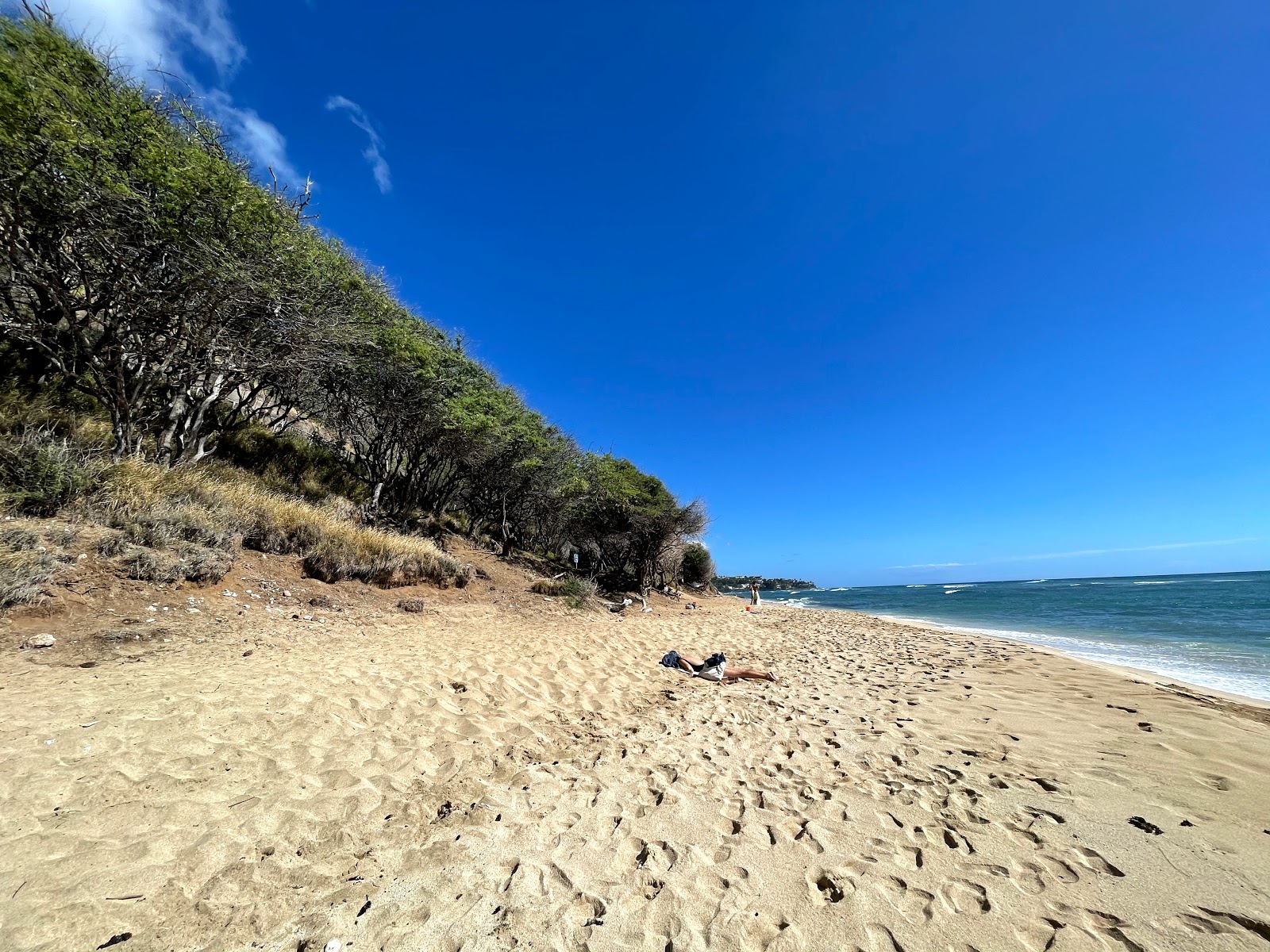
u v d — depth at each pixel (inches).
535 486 644.7
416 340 453.7
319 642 236.4
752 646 395.5
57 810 97.9
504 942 78.1
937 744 160.4
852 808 119.6
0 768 106.7
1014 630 546.0
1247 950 71.6
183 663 183.5
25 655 166.2
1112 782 127.6
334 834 102.7
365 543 365.4
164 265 275.9
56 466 245.1
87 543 229.6
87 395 346.3
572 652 296.4
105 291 284.7
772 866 97.5
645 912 85.1
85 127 228.2
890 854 100.3
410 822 110.5
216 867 89.7
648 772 141.3
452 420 481.1
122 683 158.4
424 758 139.0
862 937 79.0
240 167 306.8
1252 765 135.4
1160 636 464.4
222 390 396.8
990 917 82.1
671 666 285.7
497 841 105.0
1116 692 223.8
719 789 130.5
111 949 71.7
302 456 535.8
